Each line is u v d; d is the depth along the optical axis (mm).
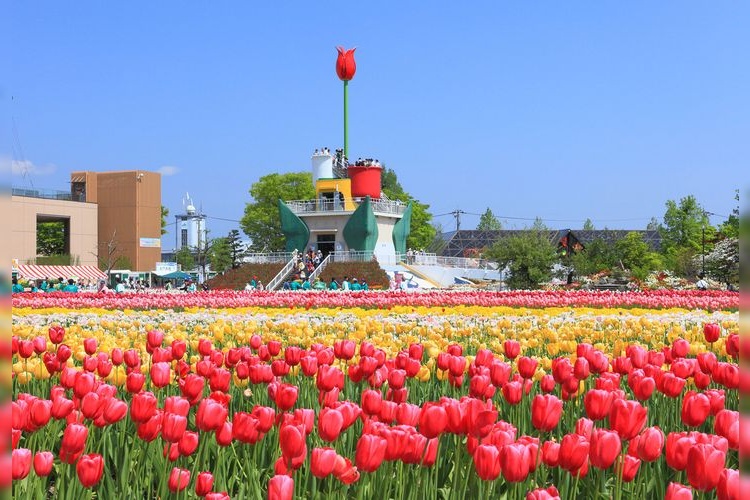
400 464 4695
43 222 109625
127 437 6047
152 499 5352
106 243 111938
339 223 71938
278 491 3398
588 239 117750
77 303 25266
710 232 87562
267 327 15430
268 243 97938
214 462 5801
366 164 75375
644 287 57000
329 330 14852
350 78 79688
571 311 21141
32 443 5090
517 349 7820
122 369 7574
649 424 6691
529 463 4062
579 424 4574
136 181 112875
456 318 17797
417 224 103688
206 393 7641
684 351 7793
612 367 7824
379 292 31156
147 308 25844
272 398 5859
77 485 4660
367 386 7641
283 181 97188
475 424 4336
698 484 3553
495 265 81438
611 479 5422
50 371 7297
